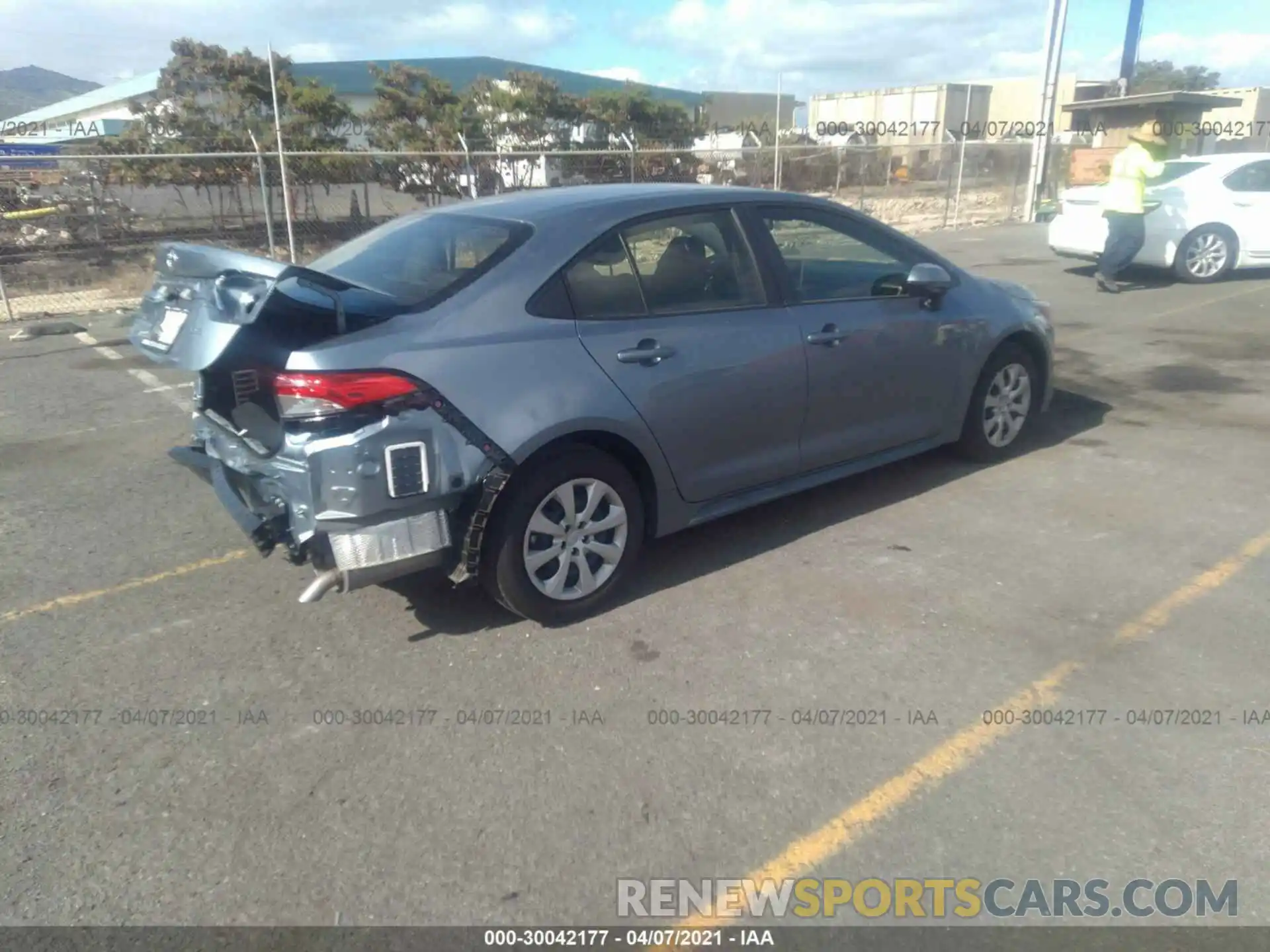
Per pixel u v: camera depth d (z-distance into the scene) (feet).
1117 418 21.57
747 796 9.71
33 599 14.19
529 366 12.18
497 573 12.48
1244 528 15.53
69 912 8.44
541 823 9.40
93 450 20.92
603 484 13.07
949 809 9.45
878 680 11.63
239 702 11.53
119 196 50.29
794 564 14.80
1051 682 11.48
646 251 13.65
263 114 76.54
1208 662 11.80
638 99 87.51
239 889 8.67
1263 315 32.22
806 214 15.51
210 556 15.60
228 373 13.12
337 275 13.66
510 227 13.19
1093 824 9.21
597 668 12.10
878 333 15.81
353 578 11.44
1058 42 65.62
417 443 11.36
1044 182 70.23
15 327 35.45
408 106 77.36
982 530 15.80
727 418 14.14
